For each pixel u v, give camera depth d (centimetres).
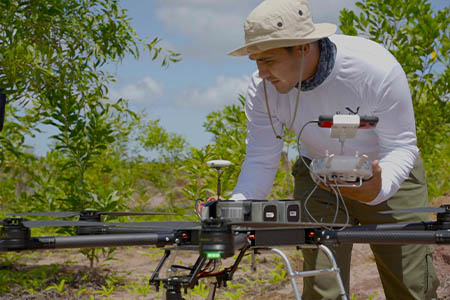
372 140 312
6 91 491
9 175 771
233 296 495
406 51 653
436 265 525
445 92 669
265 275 586
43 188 670
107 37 575
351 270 579
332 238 232
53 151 733
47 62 512
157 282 224
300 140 328
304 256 327
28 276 577
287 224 215
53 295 517
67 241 224
